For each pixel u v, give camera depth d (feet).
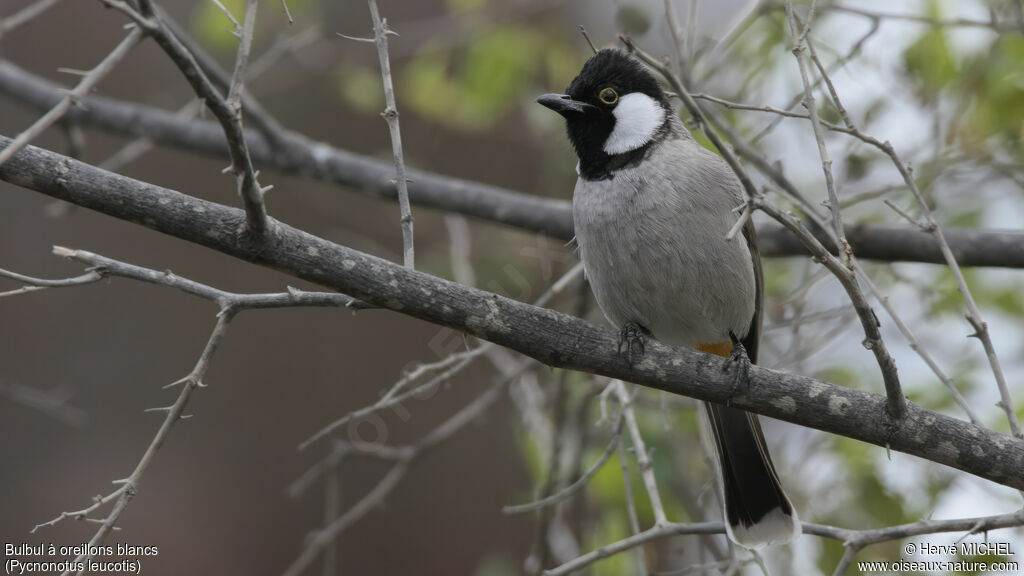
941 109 32.17
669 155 25.76
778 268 35.42
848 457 29.68
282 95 45.37
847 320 30.71
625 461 25.59
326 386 44.01
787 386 21.34
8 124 45.42
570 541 32.22
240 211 19.61
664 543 31.09
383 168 35.32
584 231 26.09
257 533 42.24
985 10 31.89
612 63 26.96
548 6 38.06
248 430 43.29
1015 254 29.25
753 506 26.99
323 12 44.01
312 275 19.84
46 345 42.70
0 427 41.57
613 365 21.65
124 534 41.32
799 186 33.42
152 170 44.75
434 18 44.62
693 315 26.22
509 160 45.85
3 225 43.32
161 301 43.70
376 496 29.17
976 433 20.49
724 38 31.01
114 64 15.26
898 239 30.35
